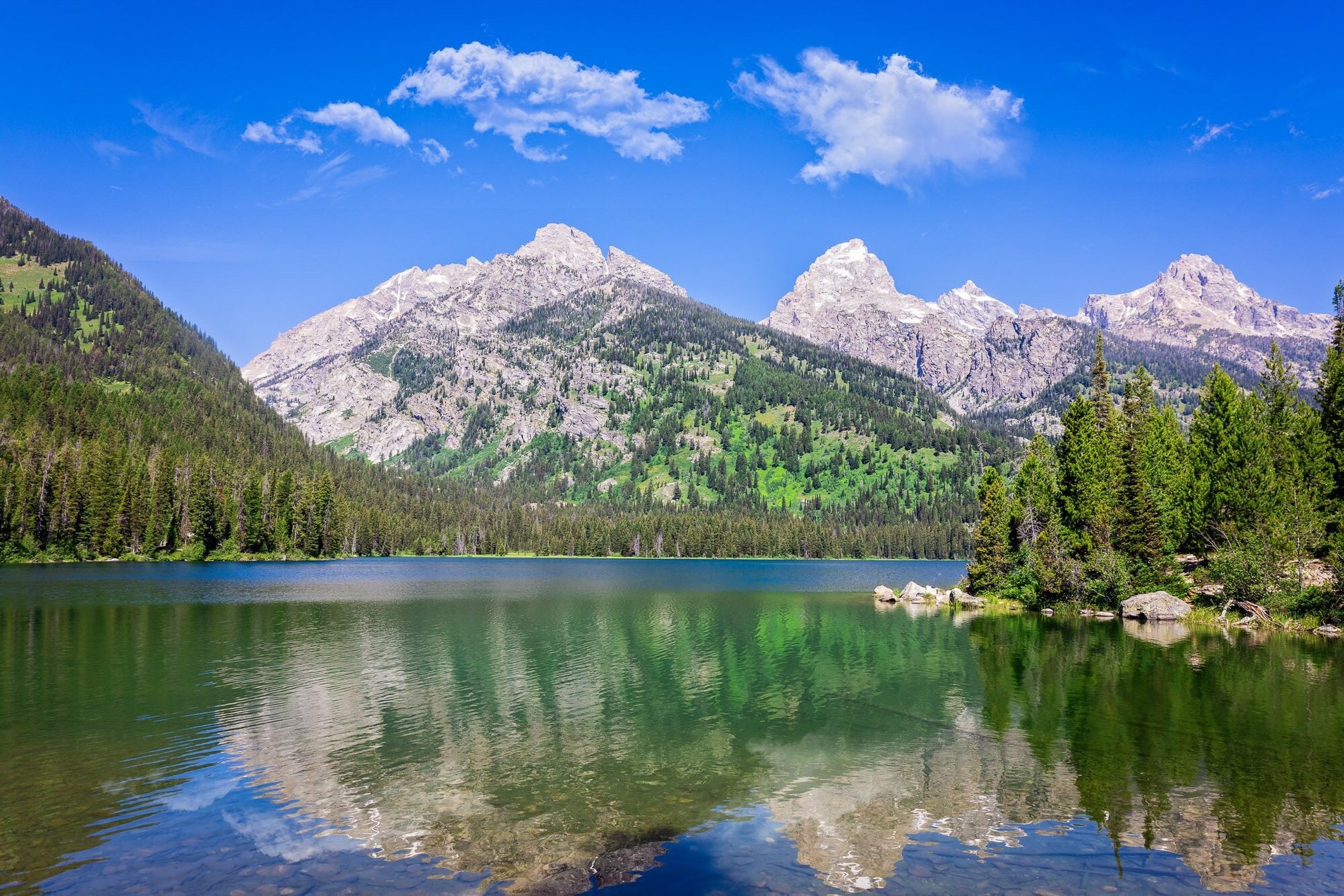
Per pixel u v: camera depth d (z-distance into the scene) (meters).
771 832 19.69
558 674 40.78
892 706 33.41
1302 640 51.72
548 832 19.69
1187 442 84.62
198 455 187.50
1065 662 44.06
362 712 32.38
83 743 27.61
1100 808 21.23
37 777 23.97
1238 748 26.73
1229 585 62.16
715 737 28.53
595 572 167.12
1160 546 69.75
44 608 71.00
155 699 34.53
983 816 20.72
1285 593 58.50
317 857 18.25
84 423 179.00
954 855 18.20
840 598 92.62
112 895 16.33
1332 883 16.69
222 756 26.14
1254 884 16.70
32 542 135.25
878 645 51.69
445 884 16.86
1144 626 61.25
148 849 18.66
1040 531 79.50
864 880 16.91
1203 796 22.16
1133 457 72.06
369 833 19.66
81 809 21.30
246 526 170.00
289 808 21.42
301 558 183.12
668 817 20.75
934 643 52.81
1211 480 70.00
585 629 60.28
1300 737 27.98
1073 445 79.19
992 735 28.69
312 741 28.00
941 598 86.31
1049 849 18.50
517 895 16.28
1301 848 18.50
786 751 26.73
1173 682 37.91
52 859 18.12
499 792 22.72
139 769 24.77
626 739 28.38
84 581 101.94
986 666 43.19
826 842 18.98
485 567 182.88
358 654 47.28
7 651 47.44
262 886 16.73
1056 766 24.95
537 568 183.25
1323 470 63.91
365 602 81.69
